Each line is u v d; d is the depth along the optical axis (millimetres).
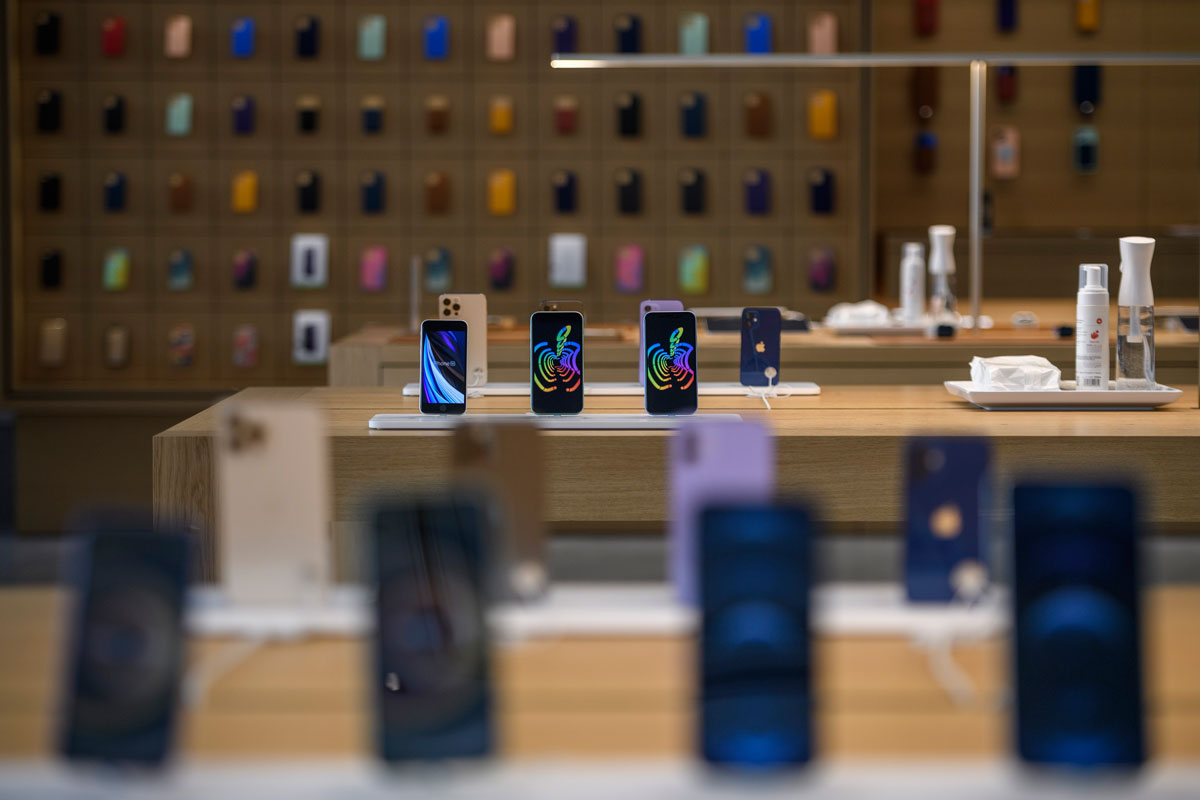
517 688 1189
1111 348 3633
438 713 1029
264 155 6414
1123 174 7027
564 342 2797
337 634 1333
